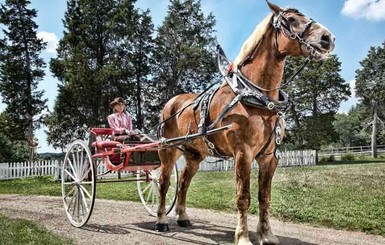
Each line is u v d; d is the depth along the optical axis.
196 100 6.61
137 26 36.94
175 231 7.04
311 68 36.84
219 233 6.86
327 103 40.75
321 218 7.77
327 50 5.00
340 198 9.88
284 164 31.17
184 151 7.22
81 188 7.66
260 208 5.88
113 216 8.65
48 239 6.02
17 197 12.86
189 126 6.69
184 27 38.94
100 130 8.23
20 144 37.50
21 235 6.27
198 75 39.53
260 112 5.41
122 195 12.60
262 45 5.57
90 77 31.53
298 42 5.18
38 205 10.41
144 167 7.62
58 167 22.94
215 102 6.02
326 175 16.55
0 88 34.47
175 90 39.03
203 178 17.78
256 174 18.17
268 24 5.54
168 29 38.75
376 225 7.08
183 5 39.44
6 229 6.71
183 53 37.06
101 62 34.72
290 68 34.16
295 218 8.01
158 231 7.00
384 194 10.38
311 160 32.91
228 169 26.47
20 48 35.66
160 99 39.03
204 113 6.14
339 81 39.47
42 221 7.87
